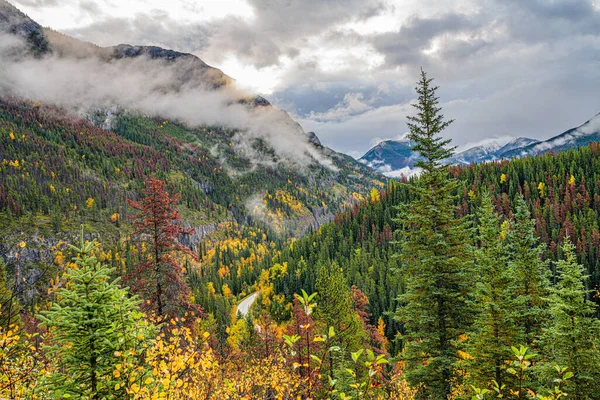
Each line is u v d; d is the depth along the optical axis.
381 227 123.31
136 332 6.39
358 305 33.78
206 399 8.44
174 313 16.52
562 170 119.19
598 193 103.50
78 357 6.32
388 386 19.80
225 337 40.28
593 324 14.92
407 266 16.08
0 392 6.15
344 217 137.25
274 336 27.59
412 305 15.56
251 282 124.19
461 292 15.10
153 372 6.12
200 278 121.75
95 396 6.15
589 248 75.19
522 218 19.75
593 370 14.10
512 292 15.26
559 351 14.89
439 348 14.85
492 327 13.99
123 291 6.93
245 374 14.27
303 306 4.78
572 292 15.27
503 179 123.44
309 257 110.88
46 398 6.29
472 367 13.73
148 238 17.72
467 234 15.12
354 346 25.44
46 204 159.12
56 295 6.50
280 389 10.30
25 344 6.66
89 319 6.39
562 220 94.12
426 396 14.96
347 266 85.25
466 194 113.00
